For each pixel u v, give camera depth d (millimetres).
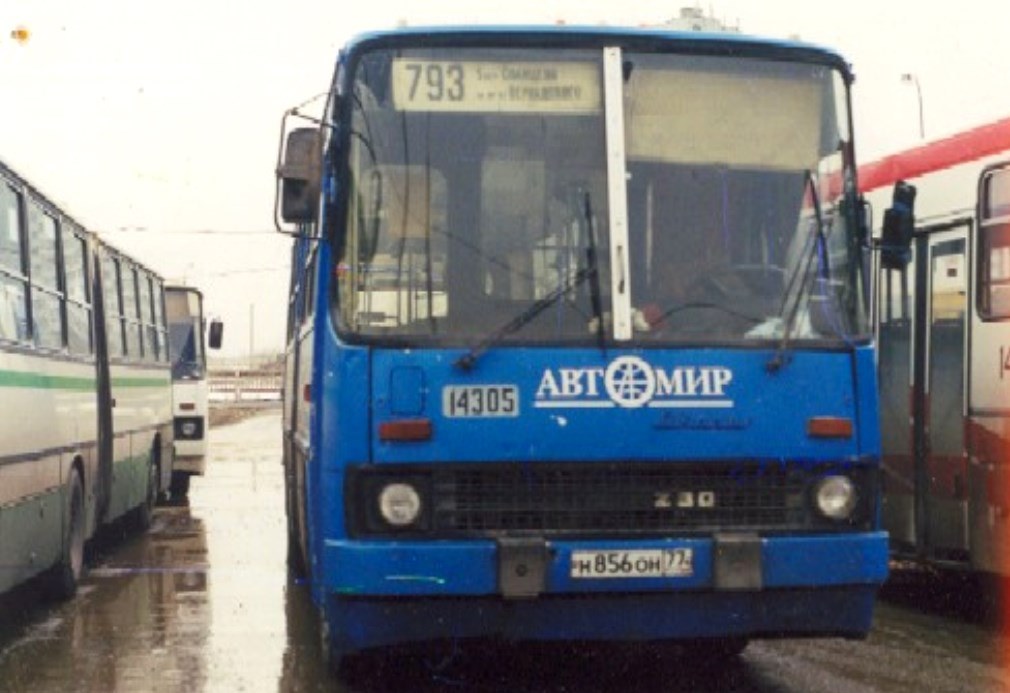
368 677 8406
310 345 8828
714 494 7402
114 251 15383
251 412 64750
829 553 7367
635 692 8109
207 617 11016
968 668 8789
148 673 8758
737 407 7461
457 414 7289
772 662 9000
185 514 20469
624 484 7336
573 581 7160
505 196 7641
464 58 7781
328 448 7449
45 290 11234
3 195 9820
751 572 7258
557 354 7379
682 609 7328
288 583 13016
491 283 7523
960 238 10805
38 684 8438
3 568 9375
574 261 7570
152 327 18641
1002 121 10430
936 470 11055
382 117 7695
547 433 7297
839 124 8031
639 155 7750
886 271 11898
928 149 11375
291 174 7719
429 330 7438
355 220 7574
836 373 7609
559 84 7801
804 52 8031
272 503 22422
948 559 10898
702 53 7930
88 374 13117
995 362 10289
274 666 8977
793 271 7754
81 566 12852
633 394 7375
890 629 10383
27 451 10164
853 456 7559
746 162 7855
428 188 7625
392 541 7188
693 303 7598
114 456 14797
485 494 7266
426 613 7219
